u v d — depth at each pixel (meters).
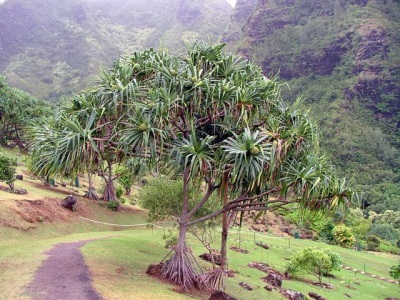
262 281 20.62
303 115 13.62
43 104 64.56
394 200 76.56
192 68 13.27
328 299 20.84
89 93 13.99
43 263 14.23
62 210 26.69
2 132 54.66
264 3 158.88
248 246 31.20
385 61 116.06
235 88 12.88
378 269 35.47
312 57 126.69
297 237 44.12
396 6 132.25
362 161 91.75
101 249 18.19
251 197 13.56
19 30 184.62
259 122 13.45
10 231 19.81
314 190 12.28
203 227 19.67
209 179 14.06
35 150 13.47
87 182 46.72
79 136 11.89
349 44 123.38
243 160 11.65
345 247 45.22
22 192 26.34
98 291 10.87
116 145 13.25
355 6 136.75
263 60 136.00
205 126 13.80
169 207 19.33
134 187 46.34
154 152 11.83
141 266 16.34
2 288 10.86
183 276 14.36
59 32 193.75
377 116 107.50
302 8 149.50
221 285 14.91
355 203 13.27
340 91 113.19
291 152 12.95
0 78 53.44
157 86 13.16
